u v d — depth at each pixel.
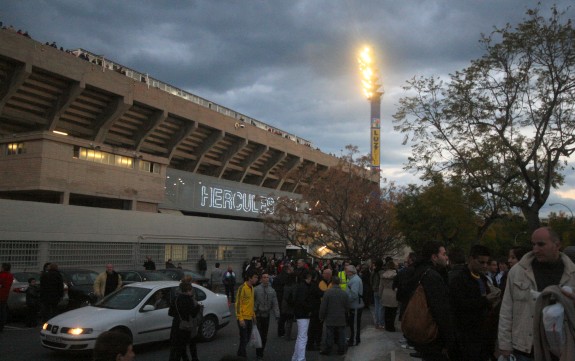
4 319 13.57
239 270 39.72
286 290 13.35
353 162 36.09
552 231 4.50
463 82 20.36
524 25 18.64
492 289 5.64
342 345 10.98
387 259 13.88
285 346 12.35
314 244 37.03
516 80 19.42
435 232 22.95
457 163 21.69
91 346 10.12
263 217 41.59
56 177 28.66
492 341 5.48
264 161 54.19
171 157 43.22
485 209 23.41
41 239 25.06
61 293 14.70
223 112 49.16
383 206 34.16
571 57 18.52
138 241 30.92
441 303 5.06
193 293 9.00
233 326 15.57
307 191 36.22
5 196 30.38
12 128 33.56
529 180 19.86
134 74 39.69
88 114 36.03
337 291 11.00
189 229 35.28
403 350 9.52
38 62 29.97
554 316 3.96
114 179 32.16
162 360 10.42
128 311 10.95
